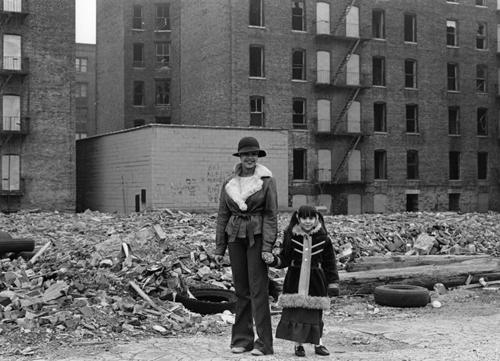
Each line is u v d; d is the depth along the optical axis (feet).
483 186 178.19
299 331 25.31
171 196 118.83
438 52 172.45
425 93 170.09
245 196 25.40
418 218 90.58
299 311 25.53
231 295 39.52
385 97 164.35
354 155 159.94
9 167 128.57
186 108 165.48
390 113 164.76
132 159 125.08
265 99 149.79
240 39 147.33
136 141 123.24
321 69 156.76
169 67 198.29
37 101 131.44
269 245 25.09
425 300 40.73
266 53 150.61
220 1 148.97
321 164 155.53
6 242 45.32
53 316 30.48
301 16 156.56
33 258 45.01
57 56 133.39
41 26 132.05
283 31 152.66
